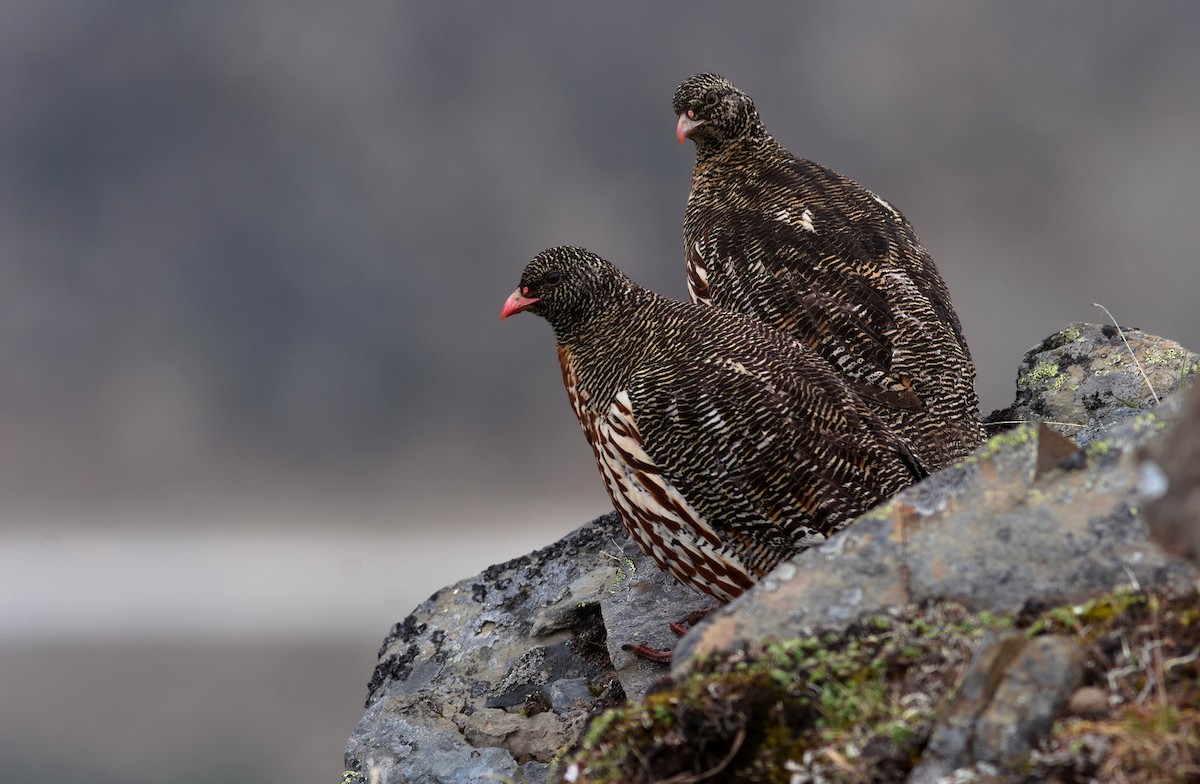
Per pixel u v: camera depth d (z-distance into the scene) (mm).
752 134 14406
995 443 7035
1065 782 5262
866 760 5727
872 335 11578
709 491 10086
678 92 14547
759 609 6668
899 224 12844
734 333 10773
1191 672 5551
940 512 6852
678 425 10227
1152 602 5895
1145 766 5172
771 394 10125
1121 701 5508
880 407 11180
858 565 6727
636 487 10633
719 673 6344
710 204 14109
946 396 11188
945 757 5559
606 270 11359
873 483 9812
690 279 13758
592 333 11273
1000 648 5742
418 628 12492
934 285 12195
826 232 12570
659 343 10859
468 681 11539
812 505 9789
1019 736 5461
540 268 11312
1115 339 12539
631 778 6094
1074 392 12086
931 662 6094
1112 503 6516
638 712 6277
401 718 10898
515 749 10445
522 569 12648
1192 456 6266
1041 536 6504
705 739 6059
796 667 6262
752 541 10062
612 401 10961
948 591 6414
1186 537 6102
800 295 12141
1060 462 6852
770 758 5992
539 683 11281
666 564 10828
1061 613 6016
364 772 10516
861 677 6148
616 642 10938
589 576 12266
